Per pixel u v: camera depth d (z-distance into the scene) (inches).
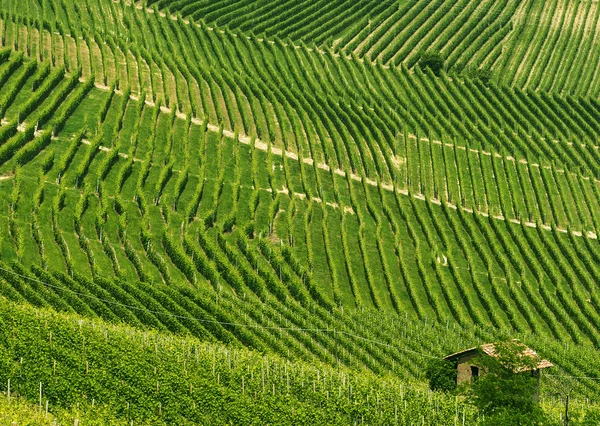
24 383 5846.5
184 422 5949.8
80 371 6122.1
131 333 6894.7
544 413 5826.8
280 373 6565.0
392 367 7716.5
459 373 6919.3
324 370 6766.7
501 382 5797.2
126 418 5861.2
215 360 6584.6
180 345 6756.9
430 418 6496.1
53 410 5767.7
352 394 6545.3
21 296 7293.3
